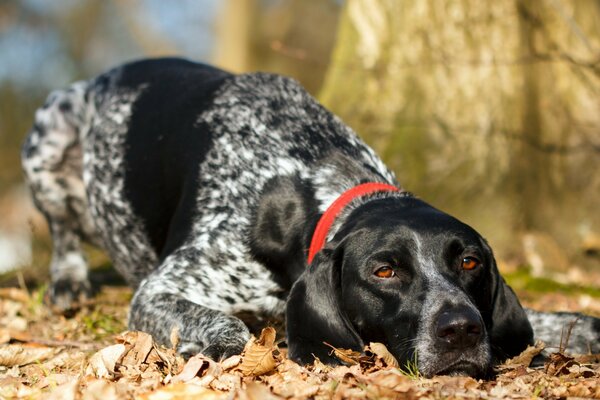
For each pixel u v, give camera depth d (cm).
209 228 570
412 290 457
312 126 592
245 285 561
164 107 657
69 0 2670
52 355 553
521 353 498
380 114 969
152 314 545
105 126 700
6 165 2520
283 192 558
